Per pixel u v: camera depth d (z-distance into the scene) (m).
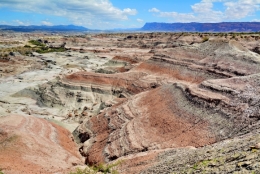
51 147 35.00
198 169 16.00
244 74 48.22
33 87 72.44
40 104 65.19
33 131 38.31
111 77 68.81
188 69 59.69
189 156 20.14
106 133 39.16
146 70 69.12
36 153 31.75
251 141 16.78
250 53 54.66
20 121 40.31
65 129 47.31
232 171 13.59
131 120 38.62
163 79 61.69
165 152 26.22
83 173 26.56
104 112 45.56
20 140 33.06
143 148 31.28
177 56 65.81
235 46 59.66
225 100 32.12
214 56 58.38
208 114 32.09
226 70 51.94
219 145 20.36
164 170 19.55
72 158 33.81
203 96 34.78
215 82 37.06
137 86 63.12
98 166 29.16
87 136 41.97
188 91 37.94
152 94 44.53
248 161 13.66
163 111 37.50
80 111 60.59
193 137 30.17
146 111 39.88
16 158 29.48
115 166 27.70
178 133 32.09
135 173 23.05
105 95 65.44
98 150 35.84
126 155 31.16
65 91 66.88
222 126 29.14
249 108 28.73
